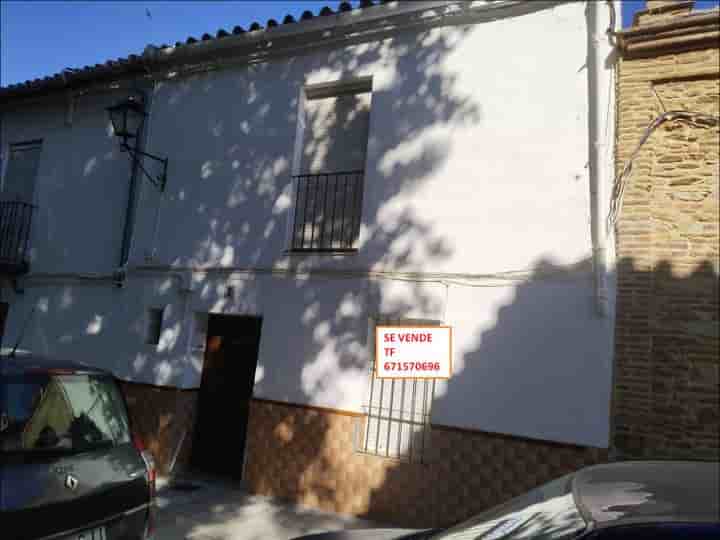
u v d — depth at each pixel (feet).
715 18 16.19
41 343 29.14
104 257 28.02
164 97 27.48
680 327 15.97
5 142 33.55
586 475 9.21
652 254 16.48
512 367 17.52
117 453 12.59
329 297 21.16
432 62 20.61
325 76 22.91
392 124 20.98
